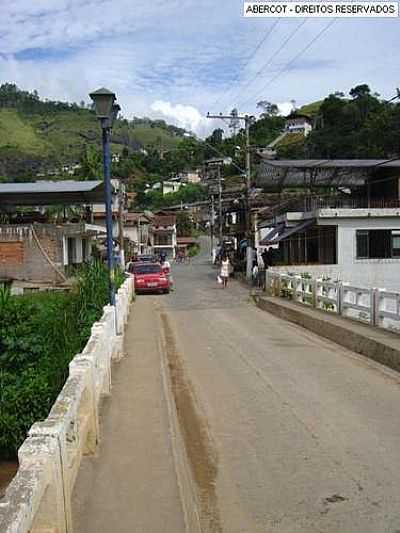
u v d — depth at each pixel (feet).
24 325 38.37
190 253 269.44
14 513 9.38
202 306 76.07
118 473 19.29
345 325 44.68
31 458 11.87
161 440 22.48
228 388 30.78
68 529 14.35
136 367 36.37
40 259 96.89
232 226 180.75
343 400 27.73
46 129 485.56
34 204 114.21
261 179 107.86
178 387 31.22
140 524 15.79
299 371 34.47
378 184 106.42
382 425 23.73
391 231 99.25
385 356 35.70
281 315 62.85
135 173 363.97
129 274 89.40
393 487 17.78
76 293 48.24
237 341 46.55
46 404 33.55
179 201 337.31
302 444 21.81
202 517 16.24
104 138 40.42
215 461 20.43
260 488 18.07
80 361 20.98
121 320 43.21
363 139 122.83
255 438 22.70
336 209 97.96
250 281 108.37
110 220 40.70
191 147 370.94
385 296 42.22
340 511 16.30
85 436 20.49
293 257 118.93
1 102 533.14
